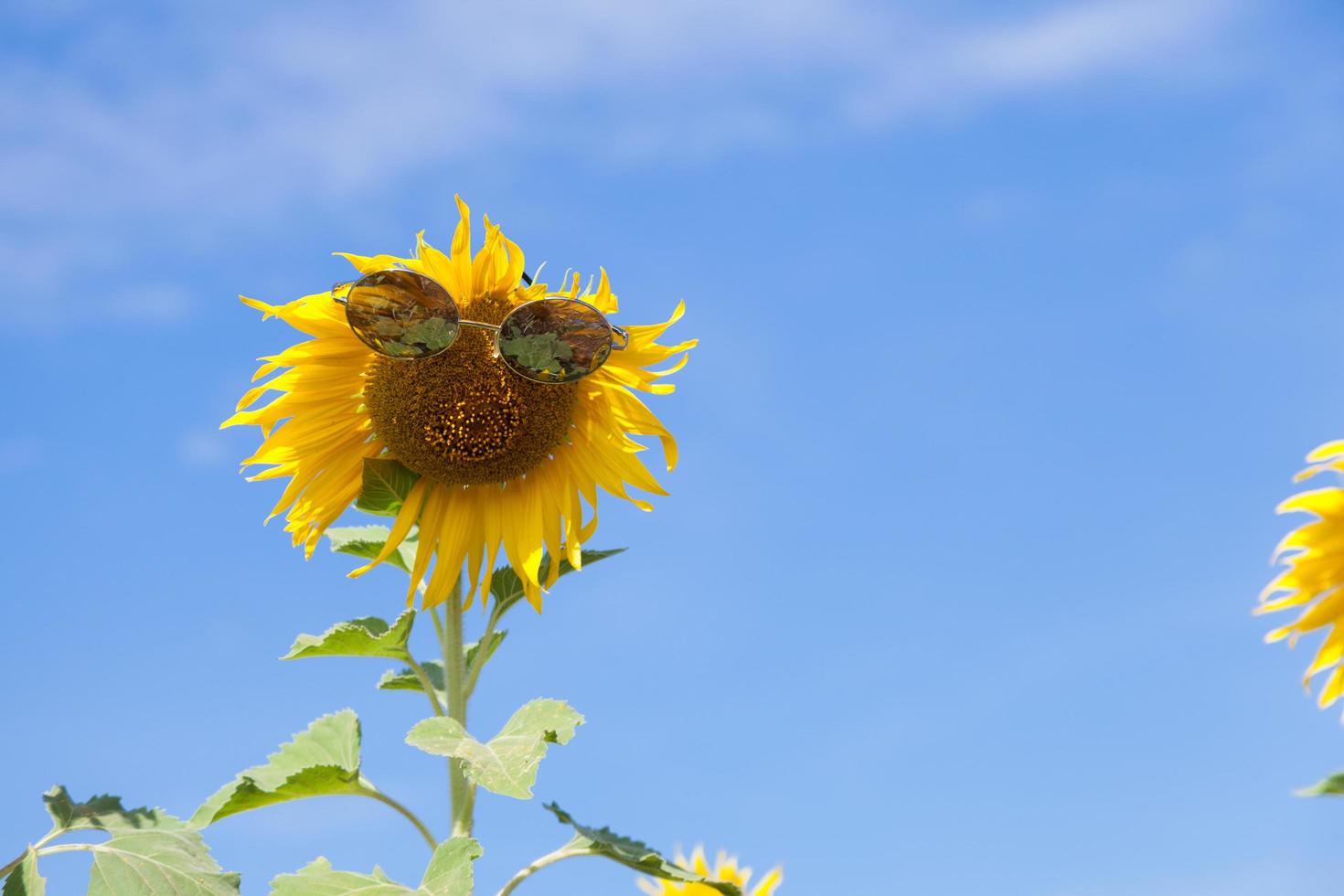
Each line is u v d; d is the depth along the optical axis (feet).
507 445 16.99
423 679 17.16
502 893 15.99
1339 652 10.44
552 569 17.10
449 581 17.04
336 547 17.74
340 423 17.38
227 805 16.55
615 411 17.53
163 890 13.62
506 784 13.79
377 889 15.34
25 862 13.66
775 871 18.30
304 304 16.70
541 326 16.15
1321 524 10.69
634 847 16.80
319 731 17.94
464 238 16.79
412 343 16.34
